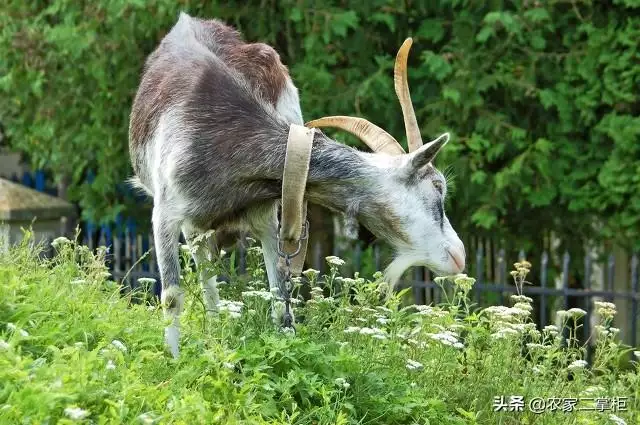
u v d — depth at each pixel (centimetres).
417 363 680
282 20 1219
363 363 672
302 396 627
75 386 527
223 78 716
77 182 1383
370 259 1237
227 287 739
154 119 729
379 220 691
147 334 680
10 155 1680
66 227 1243
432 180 694
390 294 717
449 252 691
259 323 697
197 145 688
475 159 1178
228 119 696
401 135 1220
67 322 645
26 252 774
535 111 1248
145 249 1380
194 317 716
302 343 660
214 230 717
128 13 1160
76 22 1214
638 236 1205
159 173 702
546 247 1402
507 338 733
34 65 1235
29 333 618
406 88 721
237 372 645
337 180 684
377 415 647
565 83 1200
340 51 1213
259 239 737
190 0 1160
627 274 1480
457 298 898
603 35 1176
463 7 1198
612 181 1174
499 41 1189
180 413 534
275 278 738
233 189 693
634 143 1166
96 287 747
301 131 677
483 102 1186
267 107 714
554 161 1218
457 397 708
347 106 1197
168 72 738
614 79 1176
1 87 1270
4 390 516
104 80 1214
